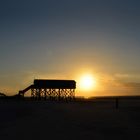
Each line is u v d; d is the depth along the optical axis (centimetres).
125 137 2589
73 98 9469
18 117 3978
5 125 3198
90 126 3195
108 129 2997
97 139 2492
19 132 2748
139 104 7862
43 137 2533
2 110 5034
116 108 5950
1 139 2436
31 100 8969
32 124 3291
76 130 2906
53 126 3156
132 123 3475
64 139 2472
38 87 9244
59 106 6366
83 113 4675
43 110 5125
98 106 6675
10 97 9081
